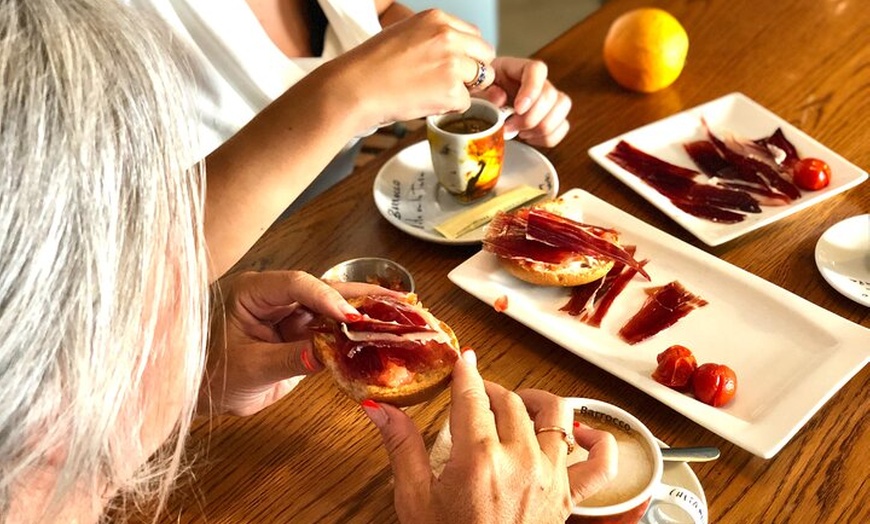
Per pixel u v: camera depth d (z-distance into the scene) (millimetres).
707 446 816
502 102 1189
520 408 691
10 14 471
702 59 1364
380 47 875
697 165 1156
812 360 881
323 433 848
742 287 964
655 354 911
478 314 980
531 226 1010
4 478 490
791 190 1102
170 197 526
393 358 774
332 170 1346
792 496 766
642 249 1033
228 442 839
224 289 876
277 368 805
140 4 1118
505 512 637
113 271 480
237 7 1192
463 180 1099
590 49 1402
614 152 1175
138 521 769
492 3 2049
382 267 992
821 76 1307
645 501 701
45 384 476
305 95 852
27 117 448
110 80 493
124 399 523
